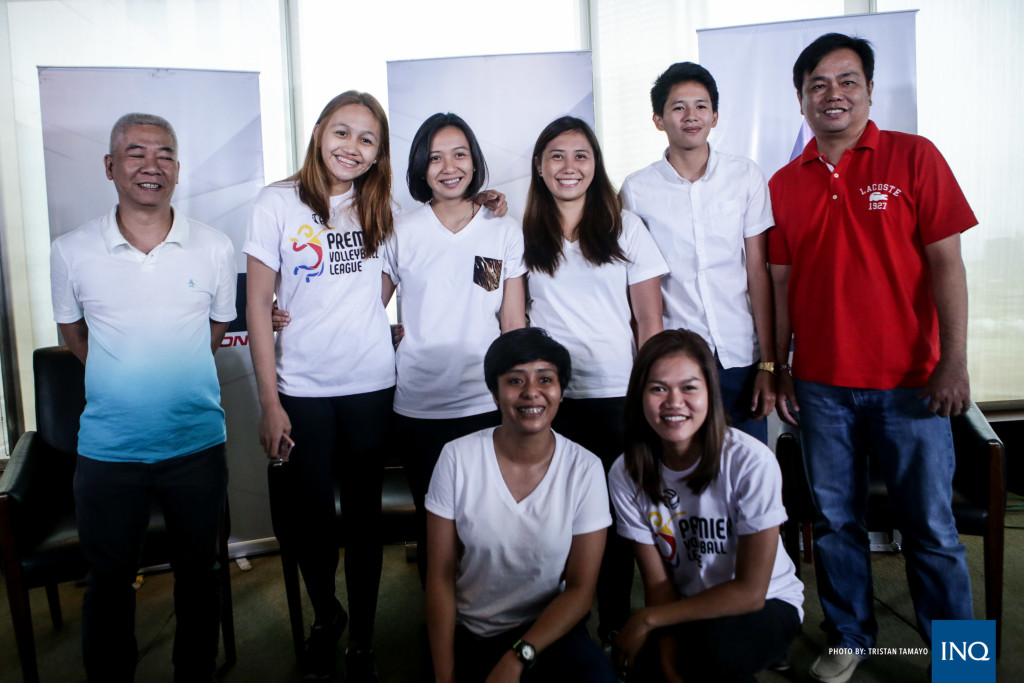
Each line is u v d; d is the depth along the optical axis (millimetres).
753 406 2205
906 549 2016
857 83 1939
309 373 1968
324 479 2004
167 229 1893
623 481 1738
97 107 2645
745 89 2791
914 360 1930
